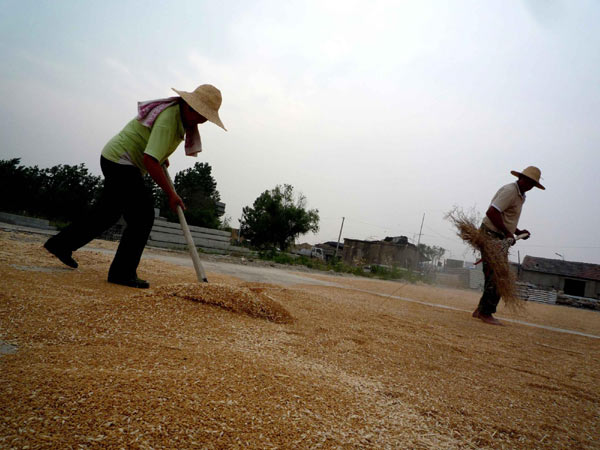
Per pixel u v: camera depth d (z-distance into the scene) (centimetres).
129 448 93
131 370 142
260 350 204
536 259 4234
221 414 119
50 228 1429
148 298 255
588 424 169
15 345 158
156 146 312
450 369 232
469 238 514
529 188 527
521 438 144
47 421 99
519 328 503
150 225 338
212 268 745
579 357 338
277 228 3394
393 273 2359
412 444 125
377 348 257
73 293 263
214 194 3978
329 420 130
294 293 454
